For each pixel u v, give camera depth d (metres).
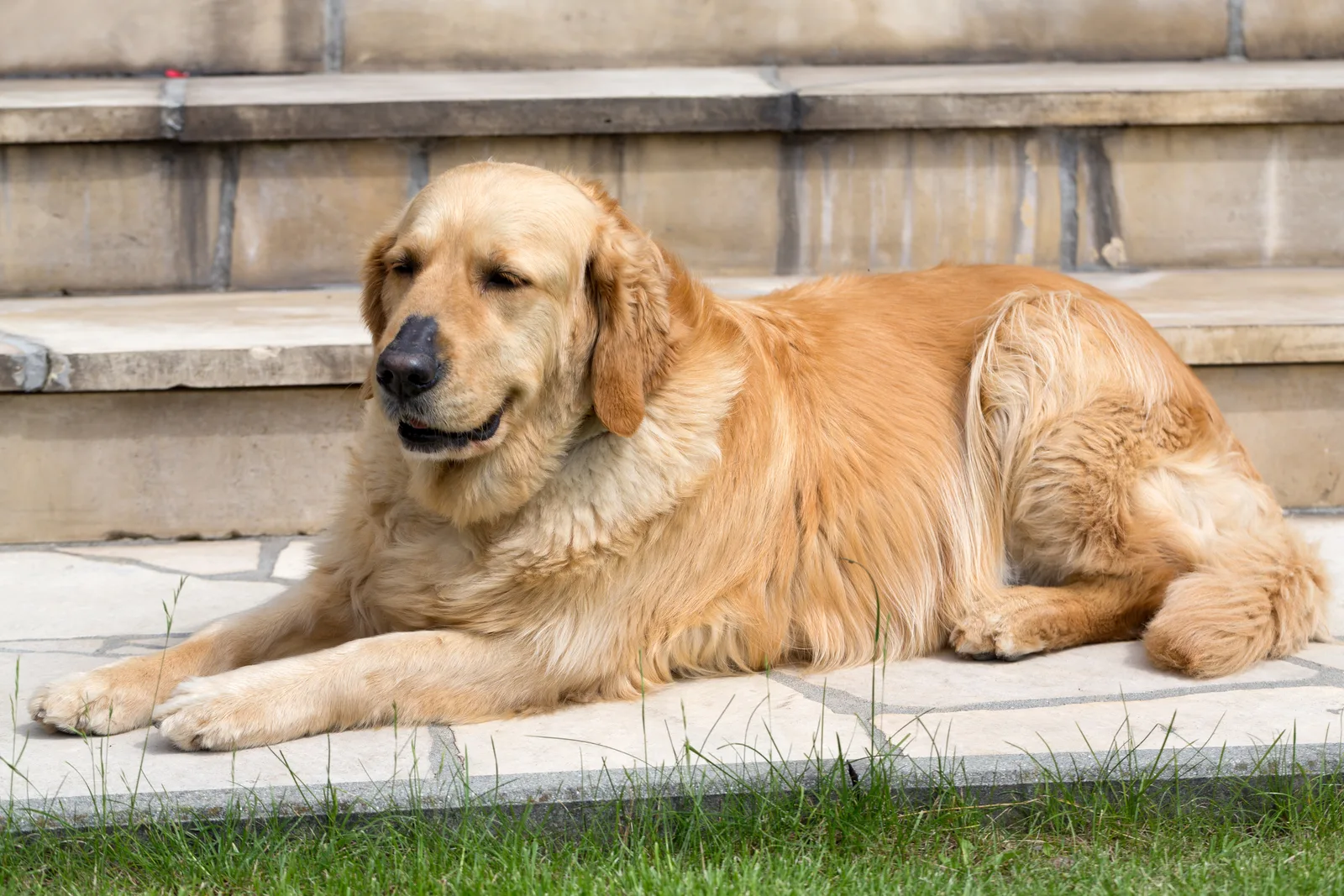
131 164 9.48
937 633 6.02
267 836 4.20
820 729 4.71
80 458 7.57
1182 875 3.97
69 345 7.52
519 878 3.87
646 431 5.33
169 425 7.60
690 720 5.06
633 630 5.34
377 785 4.39
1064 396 6.06
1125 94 9.60
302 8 10.95
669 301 5.59
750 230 9.82
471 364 4.90
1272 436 8.01
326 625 5.64
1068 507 6.00
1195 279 9.52
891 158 9.75
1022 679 5.52
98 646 5.89
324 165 9.62
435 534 5.40
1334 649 5.91
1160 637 5.57
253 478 7.70
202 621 6.22
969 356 6.29
